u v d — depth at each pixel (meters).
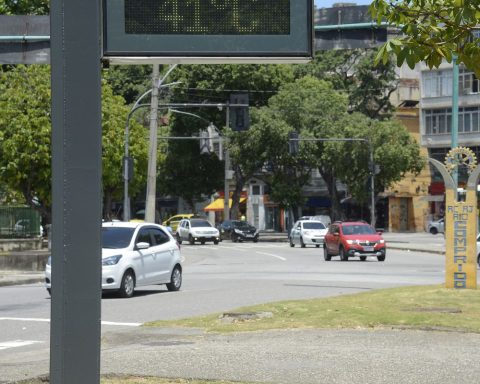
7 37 30.67
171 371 20.58
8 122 88.06
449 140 165.88
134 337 27.88
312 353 23.31
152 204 82.81
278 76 152.88
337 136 146.50
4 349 27.70
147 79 157.00
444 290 38.84
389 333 27.05
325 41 30.41
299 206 158.88
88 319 12.98
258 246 127.88
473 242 40.25
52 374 13.01
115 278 43.84
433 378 19.64
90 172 12.99
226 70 149.00
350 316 30.28
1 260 69.31
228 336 27.23
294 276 60.84
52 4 13.01
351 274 62.59
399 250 113.12
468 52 17.61
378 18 18.05
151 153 82.94
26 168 88.69
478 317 29.70
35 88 89.06
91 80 13.02
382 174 147.75
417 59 16.97
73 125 12.98
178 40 14.17
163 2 14.14
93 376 12.99
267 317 31.16
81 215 12.98
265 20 14.37
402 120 185.38
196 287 51.69
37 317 36.97
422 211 183.75
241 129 82.50
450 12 17.39
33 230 78.25
